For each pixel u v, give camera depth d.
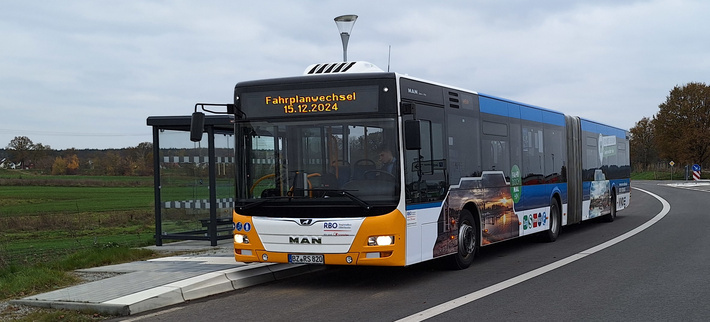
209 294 9.13
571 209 17.02
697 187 54.06
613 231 17.86
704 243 14.23
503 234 12.82
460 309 7.89
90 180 61.66
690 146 80.88
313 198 9.27
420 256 9.73
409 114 9.48
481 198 11.92
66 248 16.16
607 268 10.96
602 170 20.09
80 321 7.62
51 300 8.38
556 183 15.91
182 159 15.05
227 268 10.35
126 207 33.53
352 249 9.07
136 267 11.01
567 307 7.92
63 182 58.91
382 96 9.30
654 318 7.29
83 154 80.12
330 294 9.11
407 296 8.87
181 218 15.05
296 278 10.55
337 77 9.45
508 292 8.96
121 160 74.31
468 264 11.44
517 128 13.75
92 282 9.63
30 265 11.75
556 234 15.77
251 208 9.61
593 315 7.48
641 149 94.06
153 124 14.59
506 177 13.04
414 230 9.55
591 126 19.06
